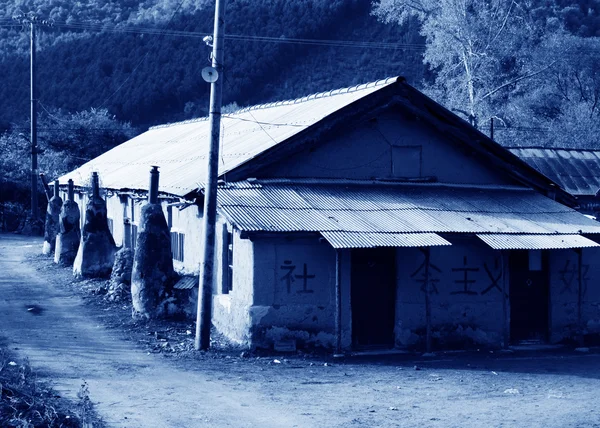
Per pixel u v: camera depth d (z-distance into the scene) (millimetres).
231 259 17875
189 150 25094
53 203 32594
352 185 18375
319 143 18281
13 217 46375
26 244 37469
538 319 18719
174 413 11086
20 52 85000
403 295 17312
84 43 83625
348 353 16641
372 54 86062
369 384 13711
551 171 28328
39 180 49469
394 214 17172
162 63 80062
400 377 14422
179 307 18703
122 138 59625
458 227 16922
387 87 18234
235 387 13109
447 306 17656
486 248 18000
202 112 74375
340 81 82938
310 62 86500
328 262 16594
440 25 45125
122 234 26875
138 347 16203
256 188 17391
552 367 15836
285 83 83938
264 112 24812
